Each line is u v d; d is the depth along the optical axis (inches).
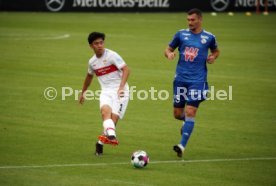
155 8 6333.7
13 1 5895.7
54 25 4921.3
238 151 1638.8
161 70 2967.5
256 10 6491.1
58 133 1804.9
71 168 1453.0
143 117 2042.3
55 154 1577.3
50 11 6013.8
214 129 1887.3
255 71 2955.2
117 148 1653.5
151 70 2965.1
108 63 1561.3
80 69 2935.5
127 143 1710.1
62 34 4360.2
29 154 1569.9
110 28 4845.0
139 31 4690.0
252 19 5743.1
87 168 1454.2
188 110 1583.4
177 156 1577.3
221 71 2942.9
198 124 1950.1
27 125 1892.2
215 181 1369.3
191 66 1598.2
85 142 1710.1
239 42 4092.0
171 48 1633.9
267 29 4926.2
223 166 1492.4
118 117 1566.2
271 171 1454.2
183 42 1610.5
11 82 2578.7
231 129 1887.3
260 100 2316.7
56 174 1400.1
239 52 3599.9
